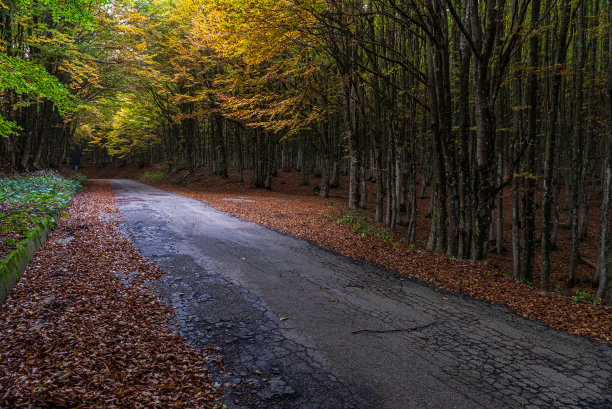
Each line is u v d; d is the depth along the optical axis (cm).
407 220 1992
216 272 781
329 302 646
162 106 3409
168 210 1641
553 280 1343
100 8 1859
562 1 899
